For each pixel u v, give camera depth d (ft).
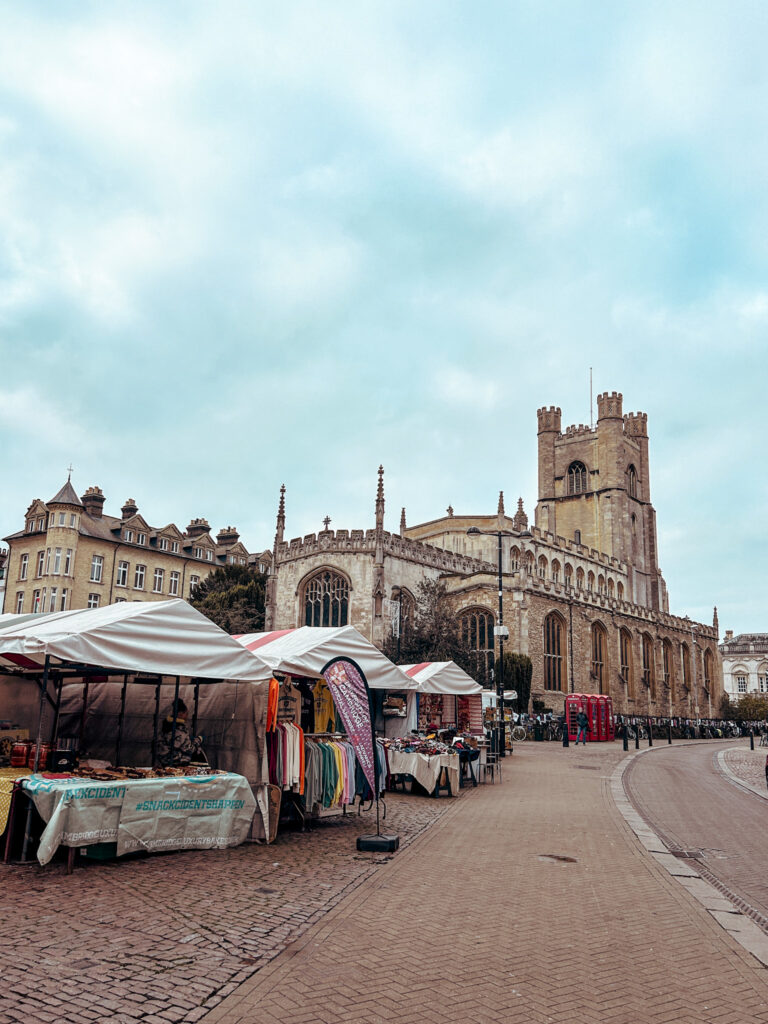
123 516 210.38
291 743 41.73
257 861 33.58
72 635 32.86
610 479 276.21
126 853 33.22
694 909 27.22
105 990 18.12
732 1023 17.48
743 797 65.62
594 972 20.58
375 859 34.99
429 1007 17.89
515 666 159.33
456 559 195.11
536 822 47.11
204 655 37.09
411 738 67.72
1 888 27.37
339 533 173.47
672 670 248.93
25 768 38.55
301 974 19.66
